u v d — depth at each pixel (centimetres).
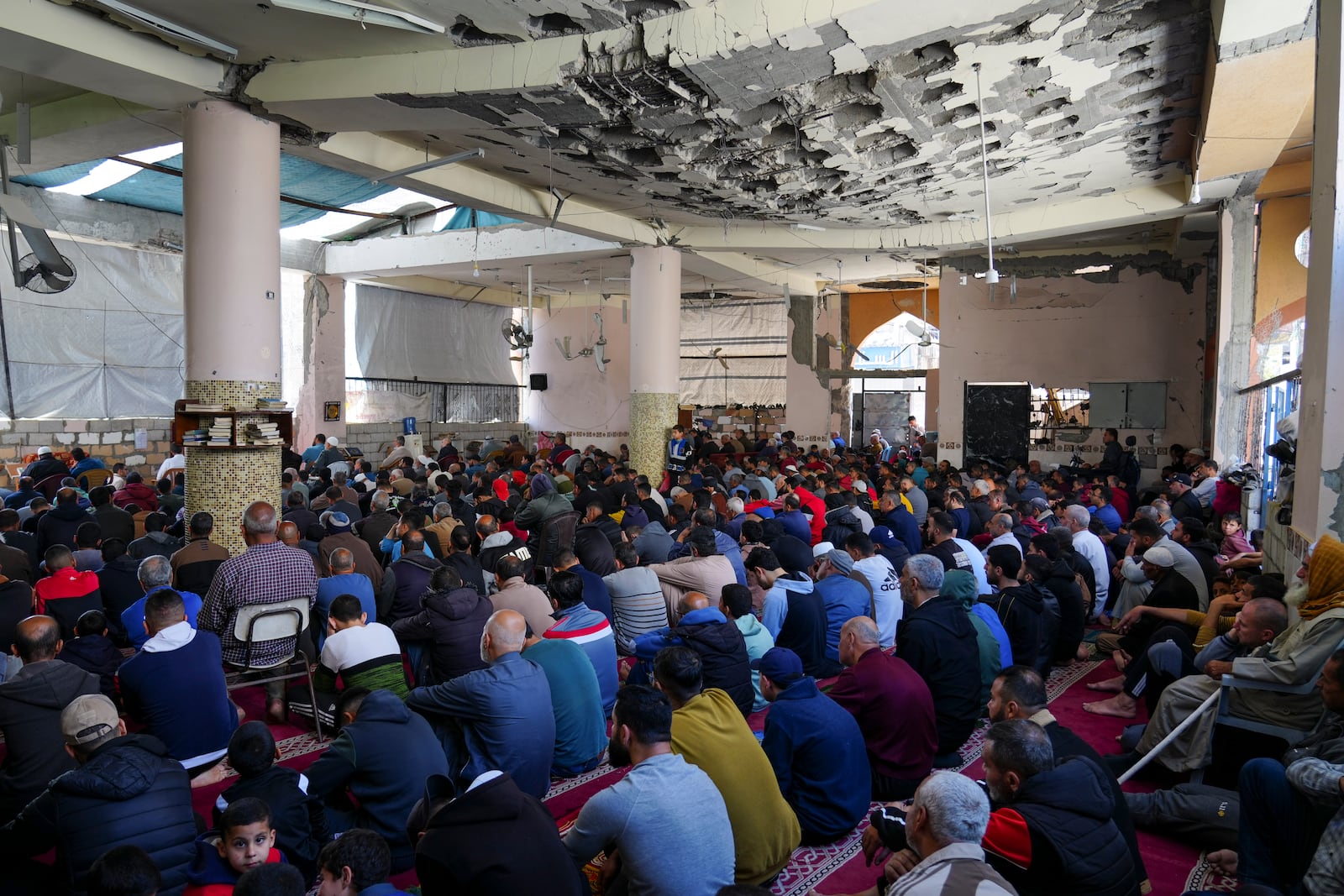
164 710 370
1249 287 957
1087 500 916
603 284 1789
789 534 709
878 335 1841
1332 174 393
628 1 595
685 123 755
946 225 1186
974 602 492
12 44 592
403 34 642
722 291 1838
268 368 724
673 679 310
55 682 338
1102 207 1055
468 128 773
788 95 692
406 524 637
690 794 254
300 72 690
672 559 602
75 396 1194
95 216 1187
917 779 378
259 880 198
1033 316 1395
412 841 292
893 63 645
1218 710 366
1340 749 282
